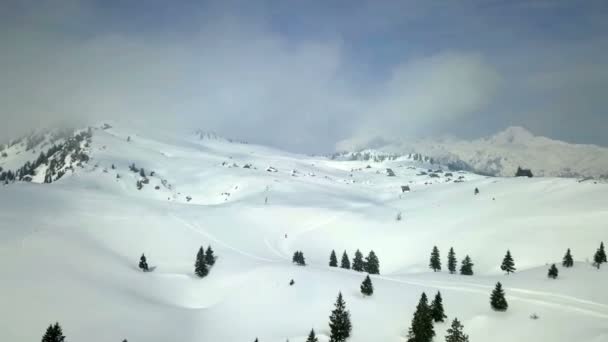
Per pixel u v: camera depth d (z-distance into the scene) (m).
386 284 81.38
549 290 71.94
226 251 126.88
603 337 50.66
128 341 65.88
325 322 67.88
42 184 177.38
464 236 140.12
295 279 84.75
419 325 57.09
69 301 72.25
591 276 74.75
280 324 69.50
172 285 94.81
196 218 171.62
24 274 76.88
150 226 138.50
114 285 84.44
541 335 55.56
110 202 162.38
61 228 113.12
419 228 161.88
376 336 62.94
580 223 124.50
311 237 168.88
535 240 121.75
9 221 108.62
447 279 87.56
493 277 87.25
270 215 195.00
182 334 70.88
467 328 61.38
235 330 70.62
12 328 62.94
